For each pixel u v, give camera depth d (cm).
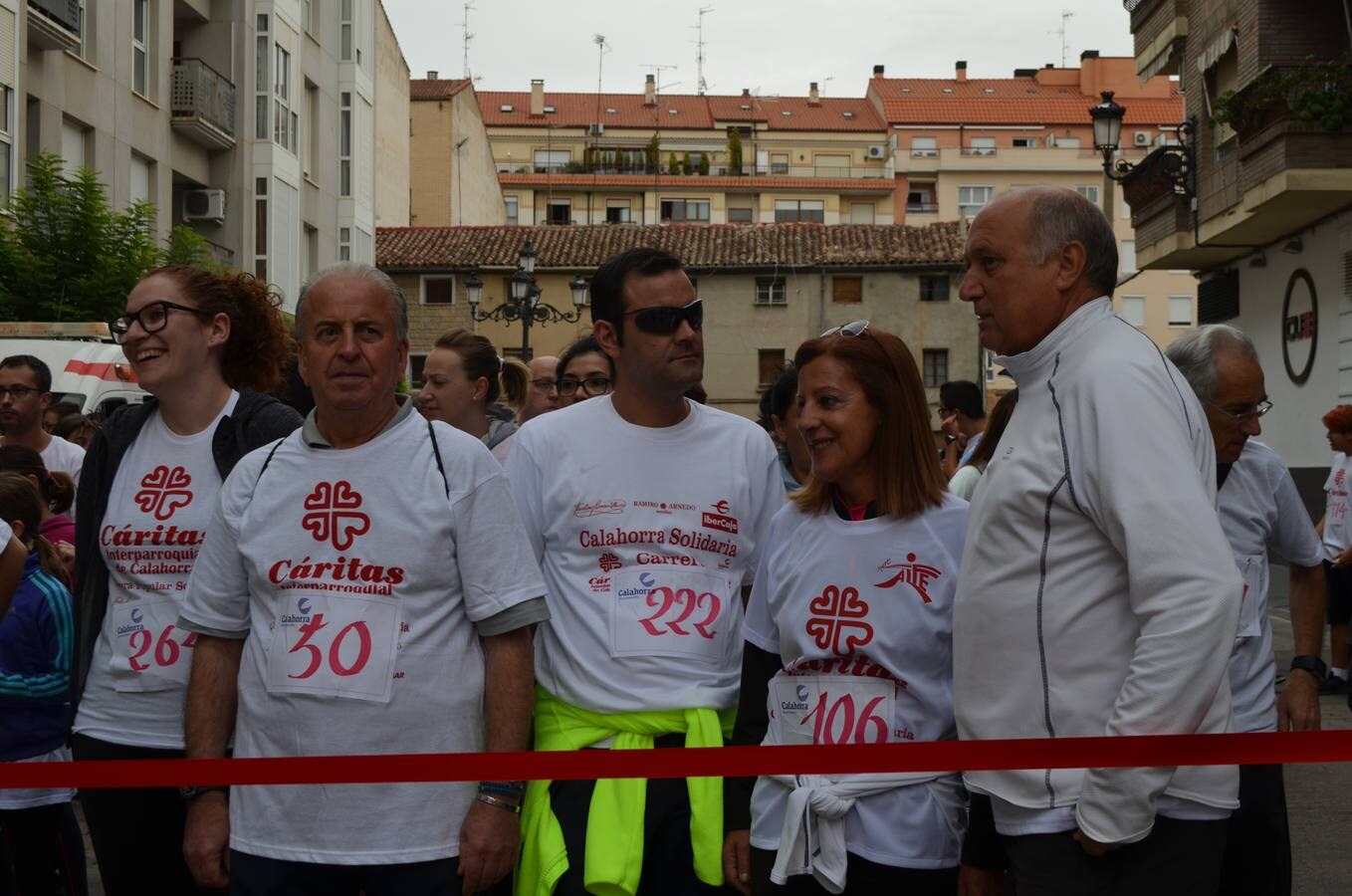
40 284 1950
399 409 362
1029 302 309
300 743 339
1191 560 276
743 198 9038
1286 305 2253
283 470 357
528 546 362
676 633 386
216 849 357
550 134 9988
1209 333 401
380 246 5034
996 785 308
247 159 3019
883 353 356
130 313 410
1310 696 439
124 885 405
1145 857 298
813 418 354
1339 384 2070
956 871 349
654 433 404
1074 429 295
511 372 847
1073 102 9481
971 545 312
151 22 2695
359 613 343
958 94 9800
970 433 905
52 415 1105
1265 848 396
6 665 478
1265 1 2070
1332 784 775
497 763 326
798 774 309
